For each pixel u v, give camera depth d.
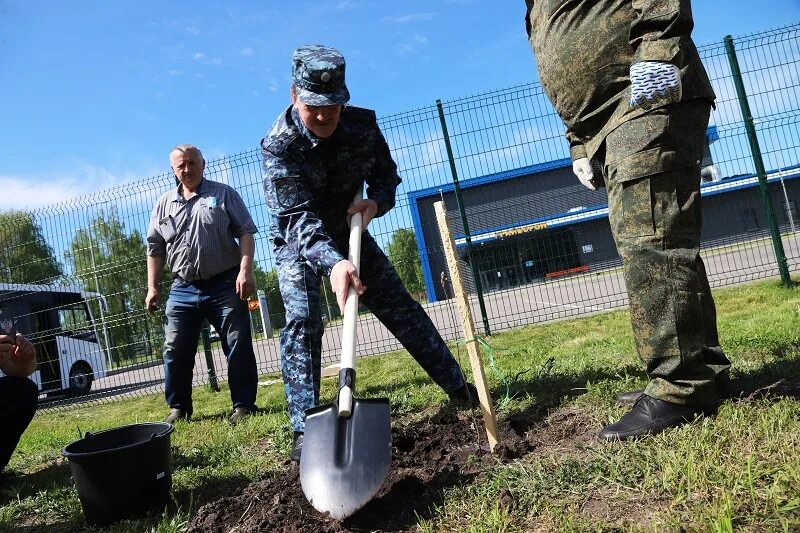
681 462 1.85
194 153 4.61
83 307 10.98
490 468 2.18
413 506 2.02
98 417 7.05
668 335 2.16
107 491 2.30
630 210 2.19
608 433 2.22
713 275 9.22
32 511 2.71
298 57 2.56
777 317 4.89
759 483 1.68
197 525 2.14
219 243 4.52
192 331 4.72
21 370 3.01
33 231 8.77
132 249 8.52
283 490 2.30
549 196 10.58
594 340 5.54
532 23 2.62
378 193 3.01
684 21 2.08
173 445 3.68
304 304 2.78
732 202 9.44
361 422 2.05
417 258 8.58
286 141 2.70
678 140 2.12
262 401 5.42
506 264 9.72
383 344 8.41
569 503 1.81
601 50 2.26
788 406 2.14
